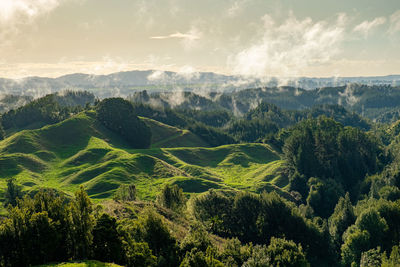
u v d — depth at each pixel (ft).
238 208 368.68
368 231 339.16
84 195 199.52
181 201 364.17
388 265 259.19
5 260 191.11
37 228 195.00
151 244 220.84
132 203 319.27
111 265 184.55
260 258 228.22
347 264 332.60
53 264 185.88
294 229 355.97
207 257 194.59
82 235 196.13
